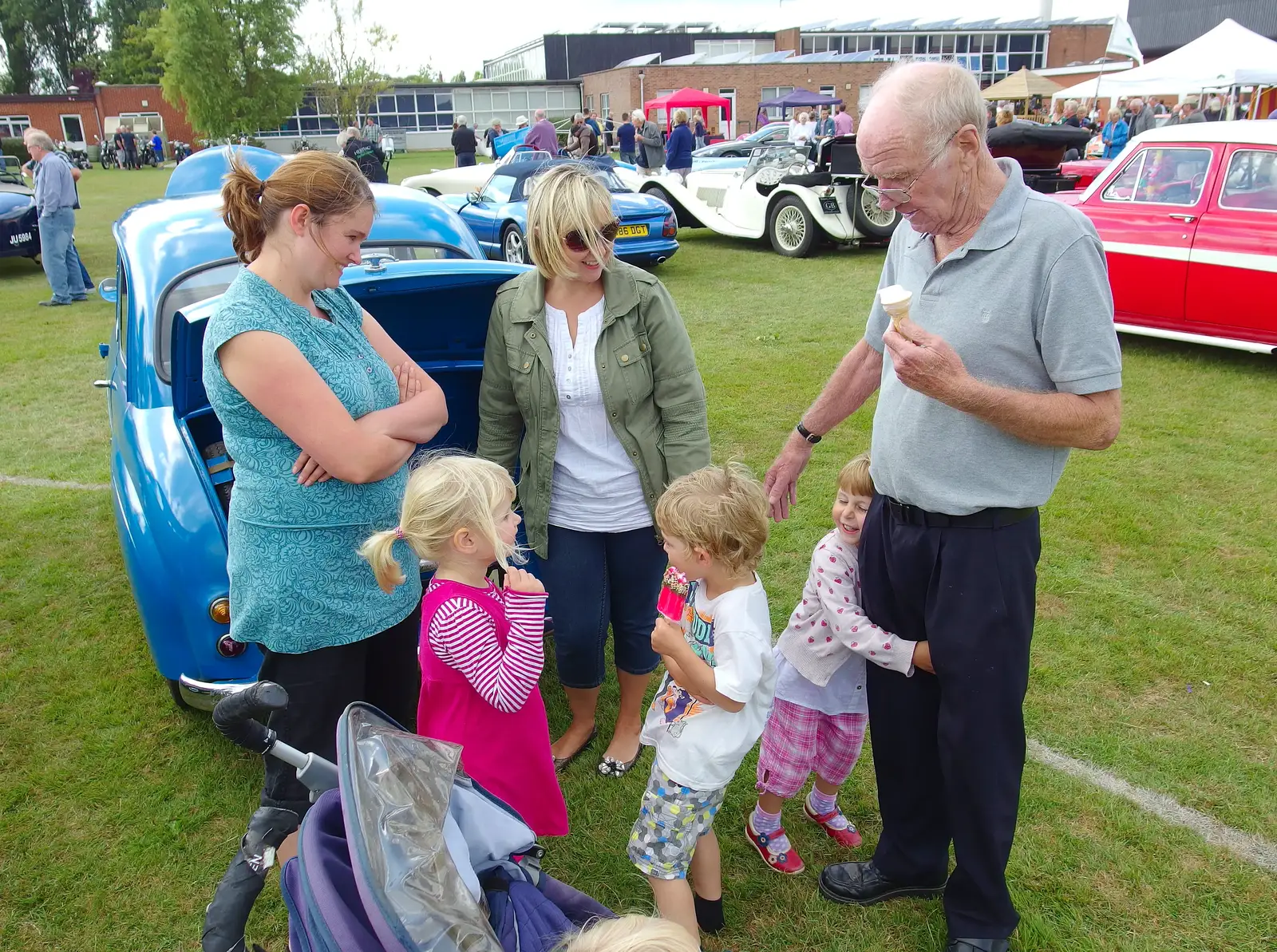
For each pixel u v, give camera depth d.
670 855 2.12
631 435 2.62
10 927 2.33
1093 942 2.23
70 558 4.32
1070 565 4.07
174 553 2.70
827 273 10.75
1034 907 2.34
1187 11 41.91
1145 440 5.45
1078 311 1.78
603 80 46.16
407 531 1.98
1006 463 1.90
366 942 1.24
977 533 1.95
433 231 4.01
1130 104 19.03
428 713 2.13
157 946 2.29
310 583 1.99
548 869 2.52
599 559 2.75
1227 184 6.47
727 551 1.99
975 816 2.05
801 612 2.36
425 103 47.47
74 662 3.48
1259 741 2.94
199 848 2.60
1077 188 11.24
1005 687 1.99
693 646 2.19
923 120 1.73
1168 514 4.53
